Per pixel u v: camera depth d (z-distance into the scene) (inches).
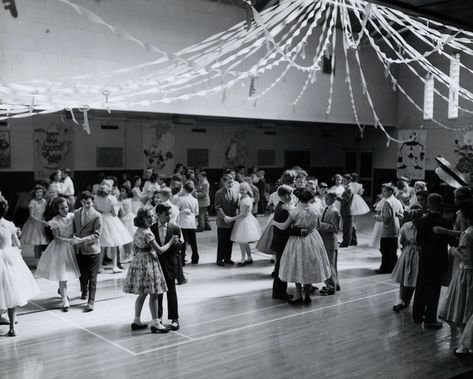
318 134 792.3
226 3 482.6
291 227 255.4
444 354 194.1
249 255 350.6
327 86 590.9
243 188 339.9
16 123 528.7
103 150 588.7
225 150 692.7
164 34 441.4
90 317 235.8
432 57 635.5
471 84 601.9
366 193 767.7
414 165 686.5
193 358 188.9
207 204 476.4
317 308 253.0
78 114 504.7
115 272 319.0
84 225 241.3
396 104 689.6
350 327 224.8
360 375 174.9
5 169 526.6
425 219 222.8
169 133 637.9
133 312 243.4
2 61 364.2
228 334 215.0
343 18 157.8
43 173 549.0
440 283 222.1
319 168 797.9
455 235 207.0
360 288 293.0
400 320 234.8
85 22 398.3
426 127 663.1
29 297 208.1
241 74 151.7
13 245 212.1
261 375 174.4
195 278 311.4
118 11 414.0
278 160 752.3
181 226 338.3
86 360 186.4
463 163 625.9
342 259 373.7
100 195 311.6
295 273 251.4
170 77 140.6
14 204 486.0
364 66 633.0
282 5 140.9
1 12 361.4
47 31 381.4
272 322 231.0
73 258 243.3
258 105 517.7
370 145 753.0
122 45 417.1
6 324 225.5
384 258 330.0
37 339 207.2
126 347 199.0
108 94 141.9
